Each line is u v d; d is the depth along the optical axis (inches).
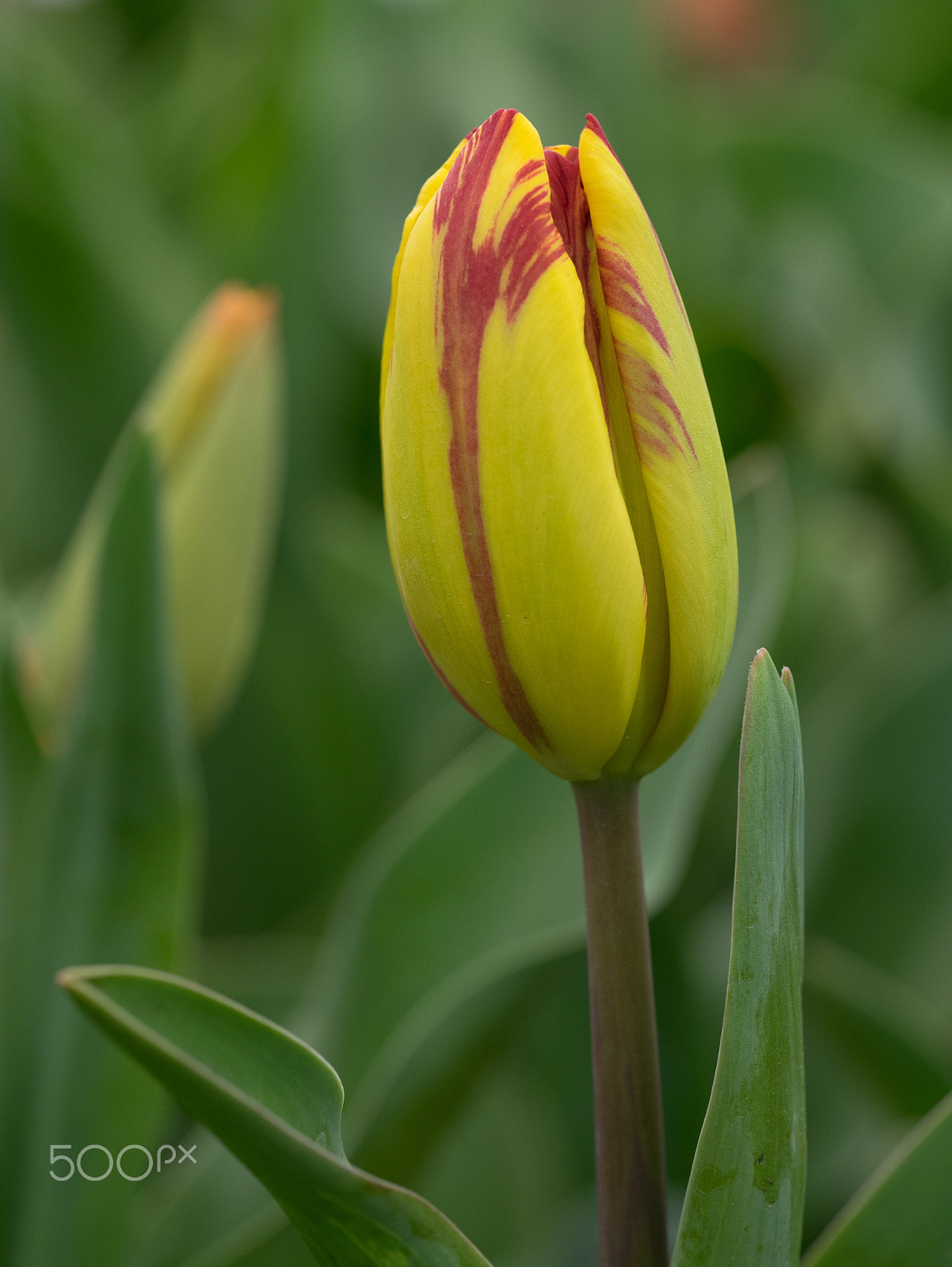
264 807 34.8
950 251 45.0
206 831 34.6
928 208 47.9
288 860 35.0
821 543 37.6
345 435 45.0
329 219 44.8
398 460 17.9
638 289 17.8
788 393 40.6
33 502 40.3
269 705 34.6
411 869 22.7
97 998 17.6
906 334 45.1
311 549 37.5
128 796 21.8
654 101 48.5
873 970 28.2
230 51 56.9
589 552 17.7
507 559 17.8
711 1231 18.1
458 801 22.8
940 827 28.9
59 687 25.7
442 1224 18.0
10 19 56.8
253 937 34.9
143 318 40.3
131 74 64.7
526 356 17.6
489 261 17.6
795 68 72.4
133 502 21.3
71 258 39.1
